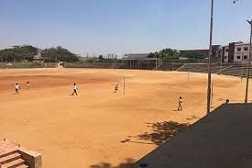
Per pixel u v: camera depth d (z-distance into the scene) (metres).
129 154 16.86
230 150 8.62
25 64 150.00
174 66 134.12
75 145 18.67
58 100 38.03
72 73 102.50
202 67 121.50
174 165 7.39
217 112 15.69
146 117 27.77
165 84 63.50
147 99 40.09
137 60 148.88
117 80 73.25
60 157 16.50
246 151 8.52
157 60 141.00
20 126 23.72
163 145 9.12
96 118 27.02
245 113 15.27
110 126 23.91
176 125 24.48
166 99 40.34
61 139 20.03
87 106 33.62
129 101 38.00
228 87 58.53
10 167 14.00
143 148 17.92
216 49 152.62
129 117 27.62
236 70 101.31
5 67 138.62
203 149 8.69
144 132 22.02
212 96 43.81
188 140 9.71
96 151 17.45
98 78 79.38
